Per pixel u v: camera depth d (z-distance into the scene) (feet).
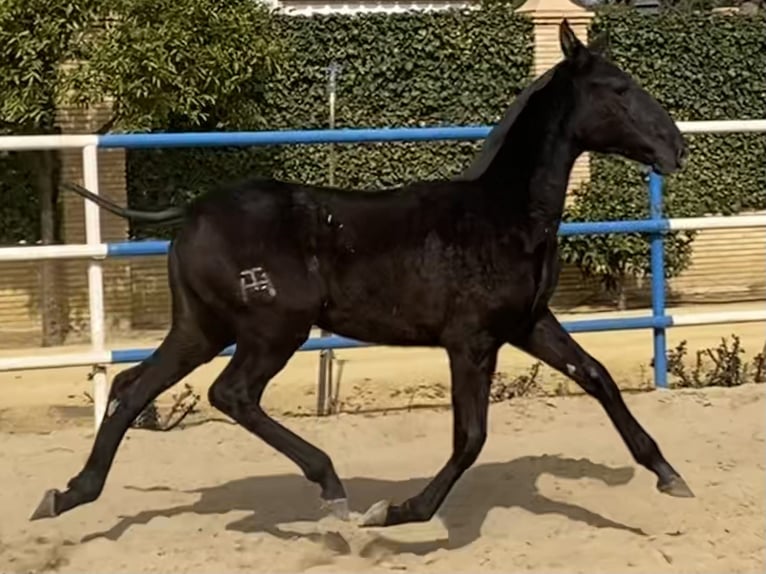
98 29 37.32
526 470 22.43
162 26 36.70
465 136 26.02
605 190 43.62
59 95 37.14
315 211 17.52
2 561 17.63
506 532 18.89
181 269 17.72
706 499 20.38
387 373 33.04
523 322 17.58
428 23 45.19
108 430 17.88
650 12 48.06
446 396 30.01
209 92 38.09
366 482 21.79
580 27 46.50
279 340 17.46
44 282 40.68
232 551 17.93
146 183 42.63
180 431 25.55
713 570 17.06
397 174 45.29
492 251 17.24
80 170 41.37
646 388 29.76
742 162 47.03
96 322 25.27
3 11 36.17
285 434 17.56
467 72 45.62
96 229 25.00
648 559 17.51
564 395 28.55
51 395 31.55
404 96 45.19
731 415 26.40
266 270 17.30
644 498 20.58
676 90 47.37
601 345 37.73
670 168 17.83
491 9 45.80
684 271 46.11
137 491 21.38
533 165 17.65
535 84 18.03
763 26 47.96
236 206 17.60
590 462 22.91
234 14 37.88
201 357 18.11
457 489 21.27
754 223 28.30
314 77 44.37
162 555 17.81
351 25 44.52
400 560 17.53
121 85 36.50
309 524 19.15
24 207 41.65
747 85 47.98
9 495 21.15
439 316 17.26
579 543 18.25
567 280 45.91
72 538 18.79
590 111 17.84
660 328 28.58
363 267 17.35
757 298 47.37
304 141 25.40
